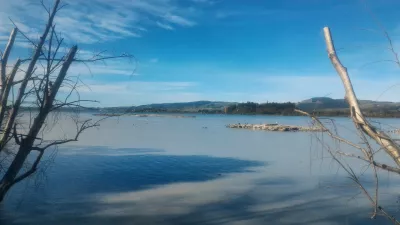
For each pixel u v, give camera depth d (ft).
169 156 80.94
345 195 46.91
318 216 39.27
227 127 203.62
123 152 84.53
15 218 35.91
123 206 41.52
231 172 63.05
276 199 45.70
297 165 70.08
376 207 11.48
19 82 12.48
